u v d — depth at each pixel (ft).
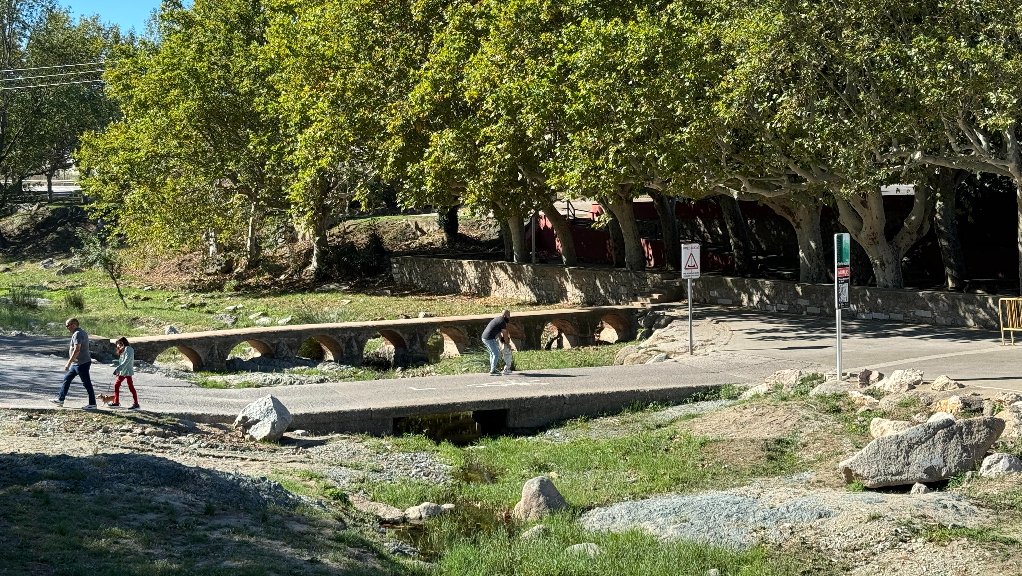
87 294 192.34
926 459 50.31
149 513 43.62
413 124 134.41
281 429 68.44
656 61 101.60
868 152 101.19
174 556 38.19
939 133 97.50
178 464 51.24
